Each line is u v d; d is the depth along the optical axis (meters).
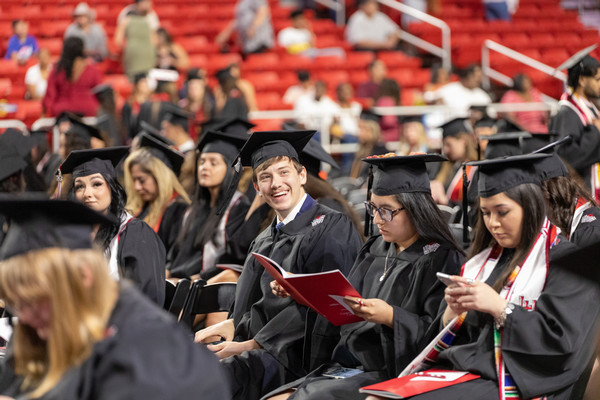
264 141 4.55
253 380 4.14
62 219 2.55
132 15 13.86
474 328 3.54
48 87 11.30
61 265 2.37
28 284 2.36
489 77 15.06
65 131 7.67
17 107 12.90
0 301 4.33
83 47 11.32
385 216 3.92
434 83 13.40
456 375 3.41
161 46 13.93
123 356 2.32
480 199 3.51
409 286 3.88
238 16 15.22
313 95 13.08
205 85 12.23
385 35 15.72
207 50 15.36
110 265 4.34
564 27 16.64
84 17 14.02
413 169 3.93
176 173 6.05
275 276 3.82
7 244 2.55
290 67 14.84
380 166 3.96
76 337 2.36
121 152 4.69
